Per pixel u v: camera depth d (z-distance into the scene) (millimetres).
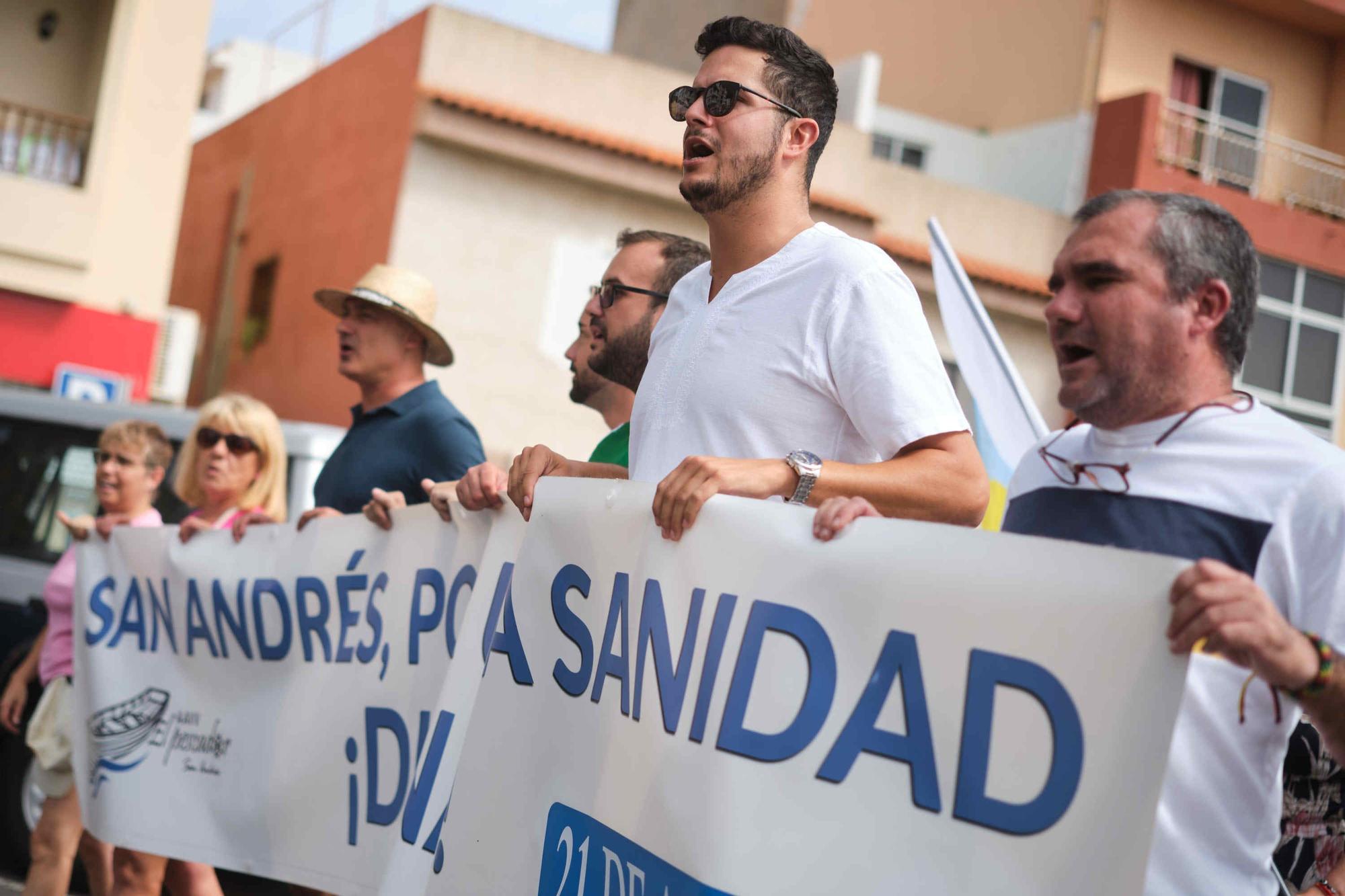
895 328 2357
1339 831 2471
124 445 4902
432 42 15289
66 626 4660
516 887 2350
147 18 16141
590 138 15133
